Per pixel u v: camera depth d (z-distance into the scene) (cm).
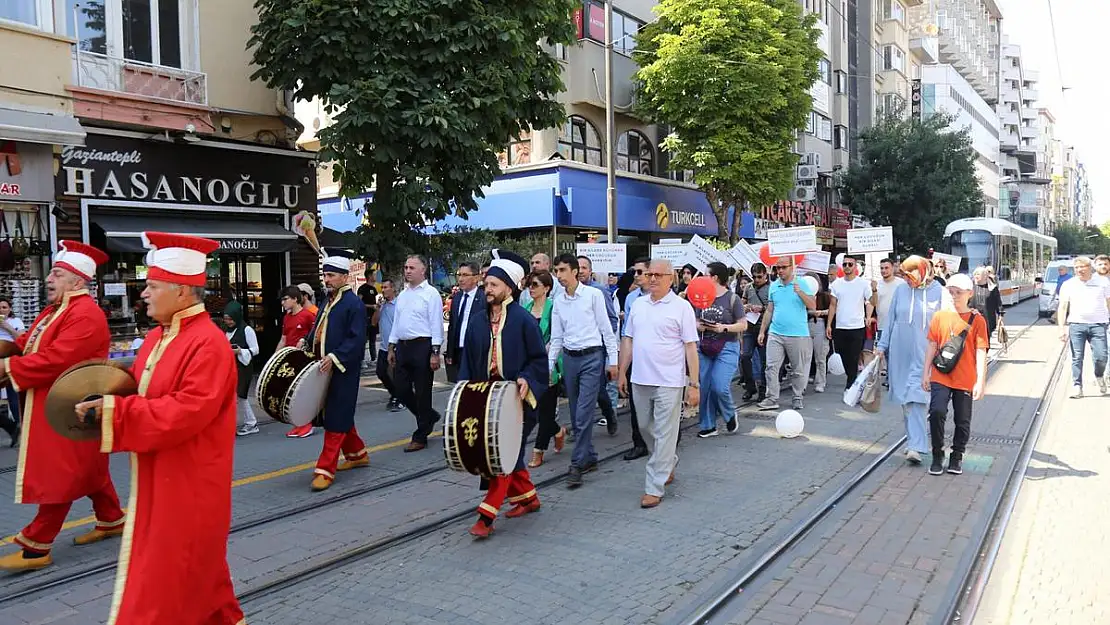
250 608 456
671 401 638
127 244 1187
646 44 2298
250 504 655
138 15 1263
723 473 732
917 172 3544
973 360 716
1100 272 1138
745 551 537
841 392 1179
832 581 491
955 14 7225
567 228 2239
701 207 2747
